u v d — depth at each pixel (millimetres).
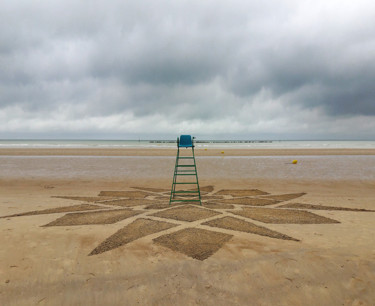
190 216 5539
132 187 9906
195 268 3350
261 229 4727
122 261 3510
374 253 3703
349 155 28484
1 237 4262
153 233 4477
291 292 2990
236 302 2867
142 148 41844
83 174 13430
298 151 35438
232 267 3369
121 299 2900
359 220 5414
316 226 4957
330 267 3338
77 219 5316
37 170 14852
